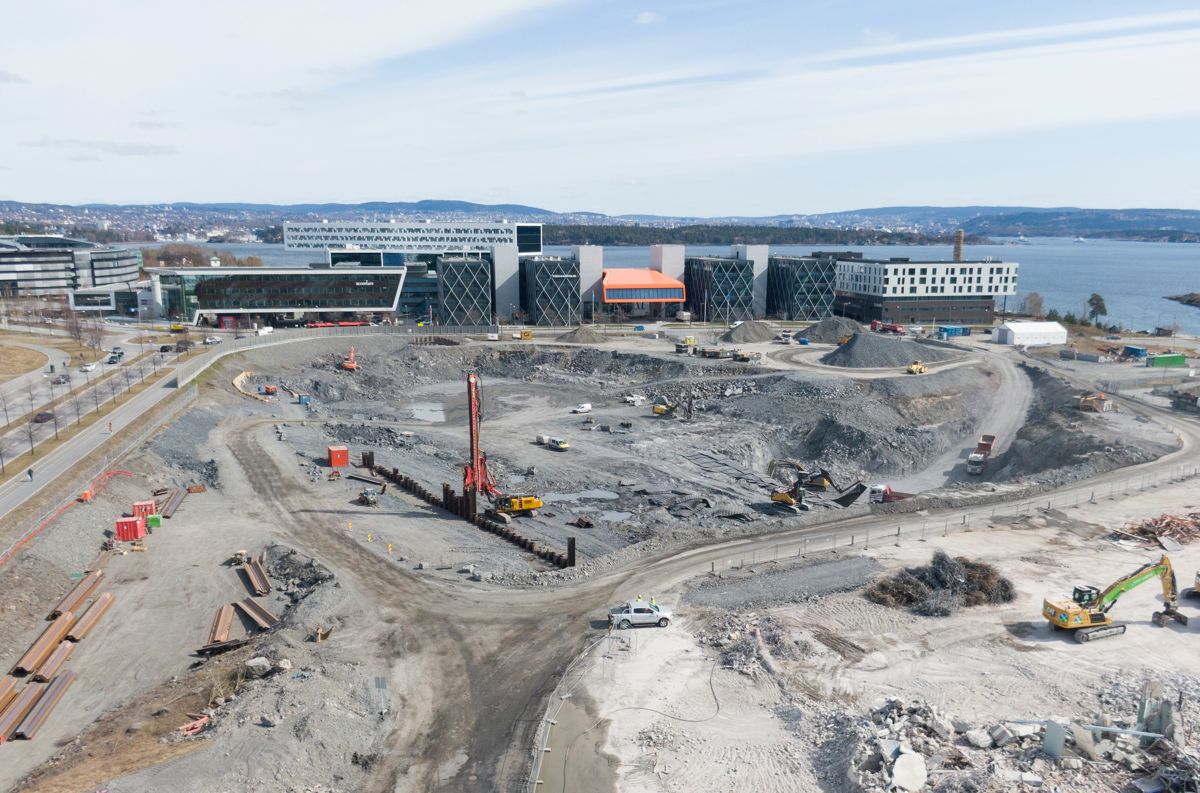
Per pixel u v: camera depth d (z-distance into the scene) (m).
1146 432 93.56
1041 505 71.44
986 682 42.53
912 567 57.41
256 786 33.88
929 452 104.38
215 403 109.94
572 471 89.12
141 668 46.78
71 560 58.66
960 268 193.75
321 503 74.88
